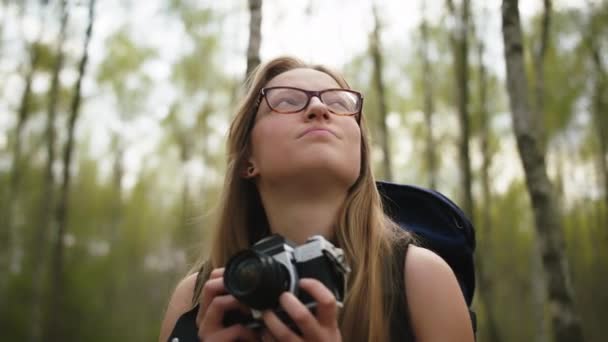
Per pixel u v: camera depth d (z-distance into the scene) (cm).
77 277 1677
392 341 109
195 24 1609
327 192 114
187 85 1719
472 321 136
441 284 110
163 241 2056
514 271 1580
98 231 1845
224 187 133
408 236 123
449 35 1163
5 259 1459
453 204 137
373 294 110
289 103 118
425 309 108
